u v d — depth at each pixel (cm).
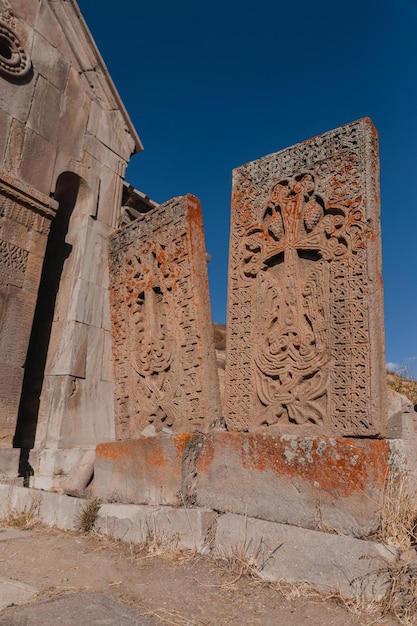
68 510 390
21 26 658
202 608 220
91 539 344
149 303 466
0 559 299
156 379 451
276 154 386
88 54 750
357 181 329
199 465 342
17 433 647
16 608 212
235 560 273
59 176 690
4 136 613
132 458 376
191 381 411
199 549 295
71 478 420
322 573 238
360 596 221
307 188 358
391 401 482
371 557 227
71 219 726
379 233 324
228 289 392
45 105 673
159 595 236
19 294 595
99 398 672
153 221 474
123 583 254
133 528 336
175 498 335
